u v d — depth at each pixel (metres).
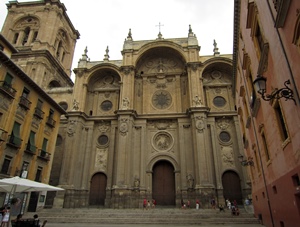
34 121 24.98
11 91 21.48
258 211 18.66
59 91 40.31
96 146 35.12
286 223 10.56
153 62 40.66
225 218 20.30
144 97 37.38
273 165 11.92
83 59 40.34
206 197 28.09
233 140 33.06
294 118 7.86
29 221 11.66
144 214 22.83
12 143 21.20
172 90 37.75
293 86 7.44
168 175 32.97
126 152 31.59
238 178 31.12
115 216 22.81
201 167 29.62
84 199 31.47
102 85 40.19
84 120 36.19
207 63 36.72
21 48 44.44
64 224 19.55
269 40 9.35
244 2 13.46
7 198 20.98
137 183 30.86
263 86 8.01
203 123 32.12
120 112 33.84
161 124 35.34
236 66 20.31
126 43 40.12
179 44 38.53
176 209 26.31
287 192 9.95
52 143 28.50
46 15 46.59
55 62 44.06
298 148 7.91
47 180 26.95
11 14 48.38
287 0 6.88
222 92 36.81
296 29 6.69
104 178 33.16
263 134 13.76
